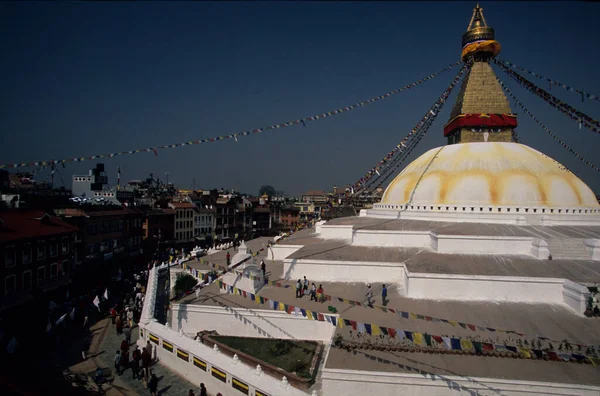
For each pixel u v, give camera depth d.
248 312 19.58
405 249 25.08
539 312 16.97
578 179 28.78
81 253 38.25
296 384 14.45
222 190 99.12
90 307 27.61
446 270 19.64
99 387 15.70
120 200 57.19
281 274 25.00
